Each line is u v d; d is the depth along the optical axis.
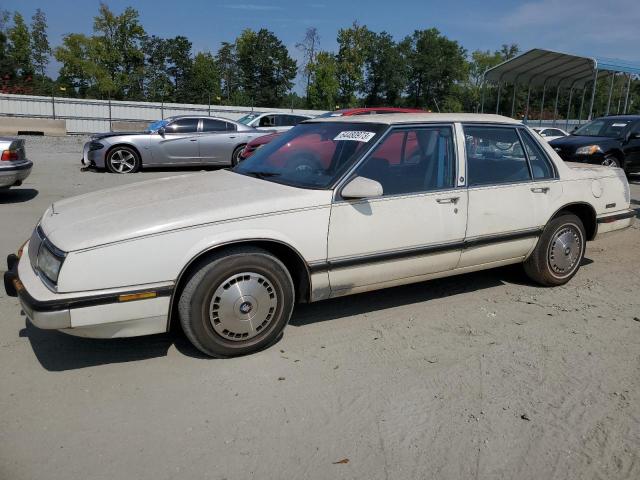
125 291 3.13
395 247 3.95
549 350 3.76
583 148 12.43
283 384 3.26
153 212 3.39
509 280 5.24
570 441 2.76
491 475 2.51
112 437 2.73
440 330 4.06
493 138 4.52
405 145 4.07
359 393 3.17
